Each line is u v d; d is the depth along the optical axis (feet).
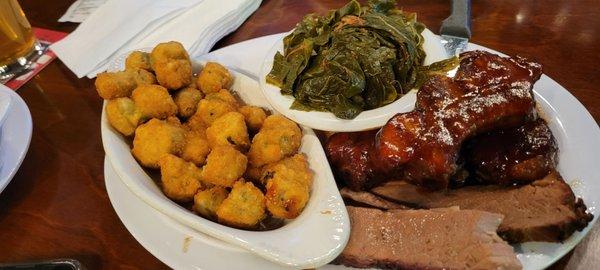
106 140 0.79
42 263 0.69
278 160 0.76
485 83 0.72
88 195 0.83
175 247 0.69
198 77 0.91
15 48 1.10
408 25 0.88
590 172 0.70
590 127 0.75
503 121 0.70
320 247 0.62
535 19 1.01
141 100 0.82
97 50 1.09
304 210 0.69
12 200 0.84
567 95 0.80
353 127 0.78
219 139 0.77
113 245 0.75
